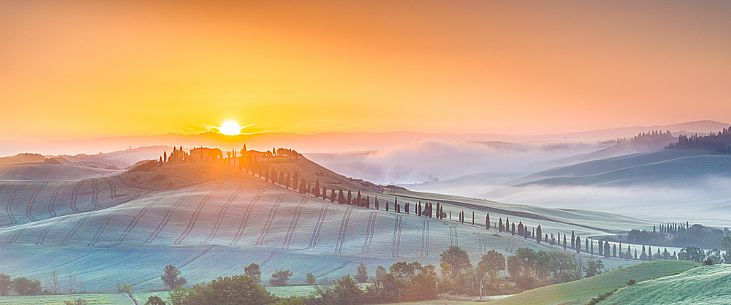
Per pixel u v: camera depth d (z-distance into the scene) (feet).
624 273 465.06
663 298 324.60
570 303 409.08
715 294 299.99
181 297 629.92
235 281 622.13
